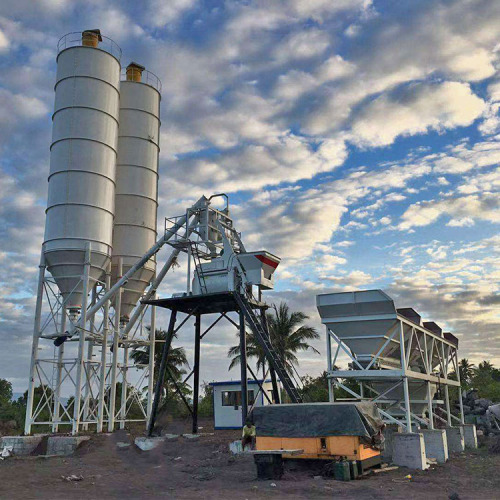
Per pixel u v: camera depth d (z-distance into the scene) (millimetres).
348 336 25688
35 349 32594
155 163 41344
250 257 28062
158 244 33500
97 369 37094
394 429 26641
